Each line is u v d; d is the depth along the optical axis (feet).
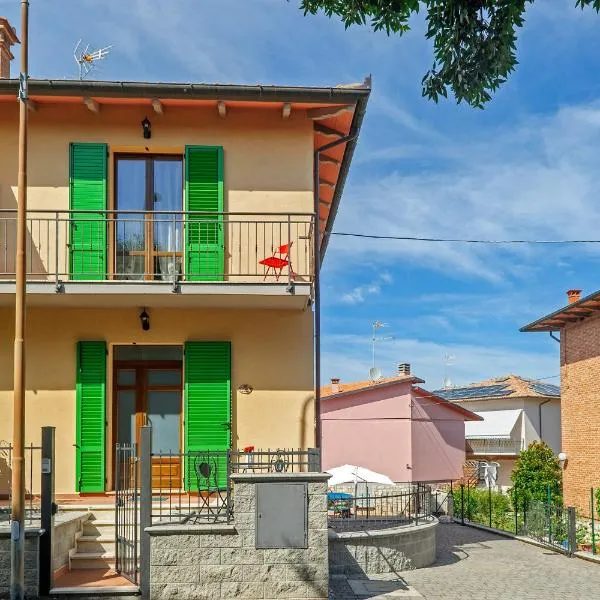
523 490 77.20
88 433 38.47
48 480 28.99
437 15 23.66
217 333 39.88
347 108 39.81
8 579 28.32
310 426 39.50
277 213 37.91
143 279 40.06
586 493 74.64
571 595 31.94
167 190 41.14
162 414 40.34
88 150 39.81
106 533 34.01
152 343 39.81
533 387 118.01
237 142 40.78
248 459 38.75
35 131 39.81
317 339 40.14
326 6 24.35
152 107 40.27
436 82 24.53
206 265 39.70
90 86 37.81
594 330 73.72
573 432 77.97
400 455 91.81
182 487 39.01
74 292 36.06
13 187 39.55
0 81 37.35
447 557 42.57
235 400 39.45
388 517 43.16
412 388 93.50
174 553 29.63
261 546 29.99
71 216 39.34
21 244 28.55
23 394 27.76
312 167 40.98
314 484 30.53
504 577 36.04
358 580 34.50
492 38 23.39
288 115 40.50
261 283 36.65
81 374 38.83
